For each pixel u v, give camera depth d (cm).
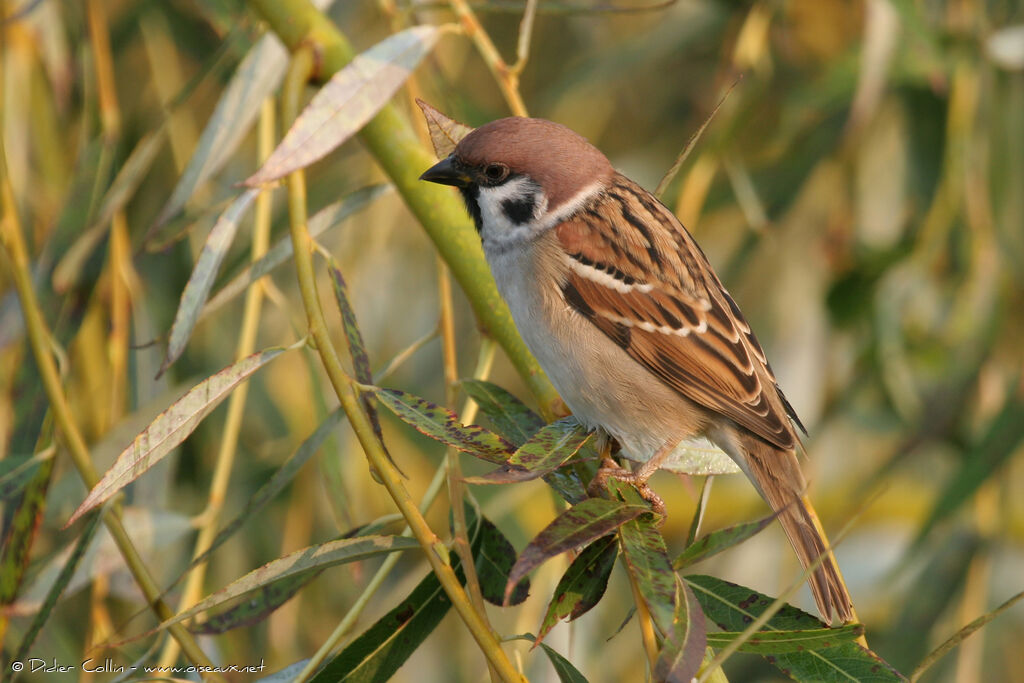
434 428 426
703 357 618
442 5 651
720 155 755
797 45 895
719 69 880
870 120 848
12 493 547
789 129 845
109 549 598
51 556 592
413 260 860
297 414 802
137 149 681
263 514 791
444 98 761
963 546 781
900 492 877
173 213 616
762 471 608
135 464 432
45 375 525
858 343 852
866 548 871
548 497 828
